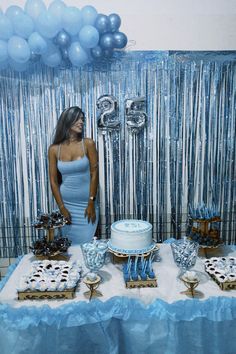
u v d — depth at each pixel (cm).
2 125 246
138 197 261
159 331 131
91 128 248
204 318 131
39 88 241
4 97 242
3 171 252
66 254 182
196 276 139
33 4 202
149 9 237
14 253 265
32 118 245
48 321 127
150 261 158
